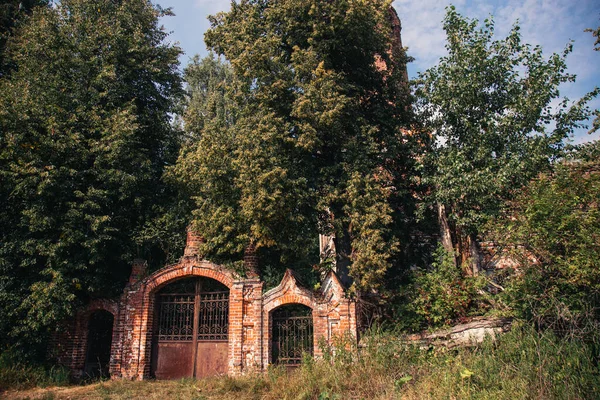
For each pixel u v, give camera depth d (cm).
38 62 1552
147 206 1633
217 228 1411
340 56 1623
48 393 1105
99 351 1490
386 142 1573
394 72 1691
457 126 1520
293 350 1326
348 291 1306
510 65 1451
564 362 857
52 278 1330
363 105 1684
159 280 1434
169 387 1203
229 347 1331
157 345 1421
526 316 1066
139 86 1775
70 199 1412
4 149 1366
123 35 1670
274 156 1369
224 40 1625
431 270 1544
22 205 1408
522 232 1041
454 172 1424
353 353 1138
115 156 1436
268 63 1469
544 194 1048
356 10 1499
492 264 1492
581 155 1307
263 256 1580
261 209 1276
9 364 1270
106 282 1459
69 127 1467
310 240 1440
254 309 1346
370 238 1294
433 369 1002
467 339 1114
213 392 1113
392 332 1221
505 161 1376
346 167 1412
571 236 983
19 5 1975
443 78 1502
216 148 1415
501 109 1480
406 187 1648
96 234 1383
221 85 1630
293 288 1341
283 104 1477
